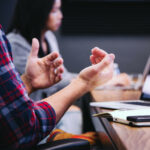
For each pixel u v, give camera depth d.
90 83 0.86
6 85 0.68
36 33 2.20
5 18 4.60
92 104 1.29
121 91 2.03
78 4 4.42
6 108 0.66
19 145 0.66
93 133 1.32
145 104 1.19
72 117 2.01
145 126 0.78
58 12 2.27
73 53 4.56
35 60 1.09
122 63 4.61
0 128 0.65
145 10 4.51
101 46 4.57
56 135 1.31
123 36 4.57
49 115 0.75
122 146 0.62
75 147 0.74
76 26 4.50
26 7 2.15
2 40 0.73
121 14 4.51
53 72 1.09
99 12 4.49
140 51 4.60
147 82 1.51
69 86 0.85
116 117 0.85
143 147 0.58
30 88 1.09
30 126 0.67
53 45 2.66
